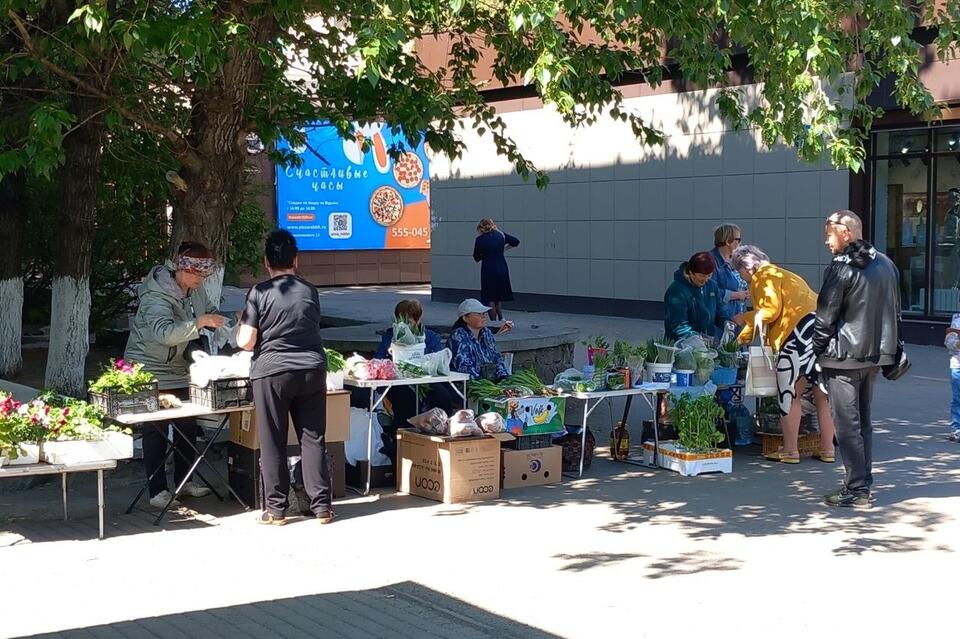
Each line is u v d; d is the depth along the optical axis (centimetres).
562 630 529
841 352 749
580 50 1078
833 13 859
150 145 1330
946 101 1563
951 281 1628
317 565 641
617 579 608
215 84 959
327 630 532
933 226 1634
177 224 1014
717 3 761
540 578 612
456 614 553
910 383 1346
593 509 773
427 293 2911
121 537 705
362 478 841
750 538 691
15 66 927
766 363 916
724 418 981
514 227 2295
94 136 1137
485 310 913
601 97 1091
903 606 558
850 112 991
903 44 918
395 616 552
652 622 538
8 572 628
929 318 1655
